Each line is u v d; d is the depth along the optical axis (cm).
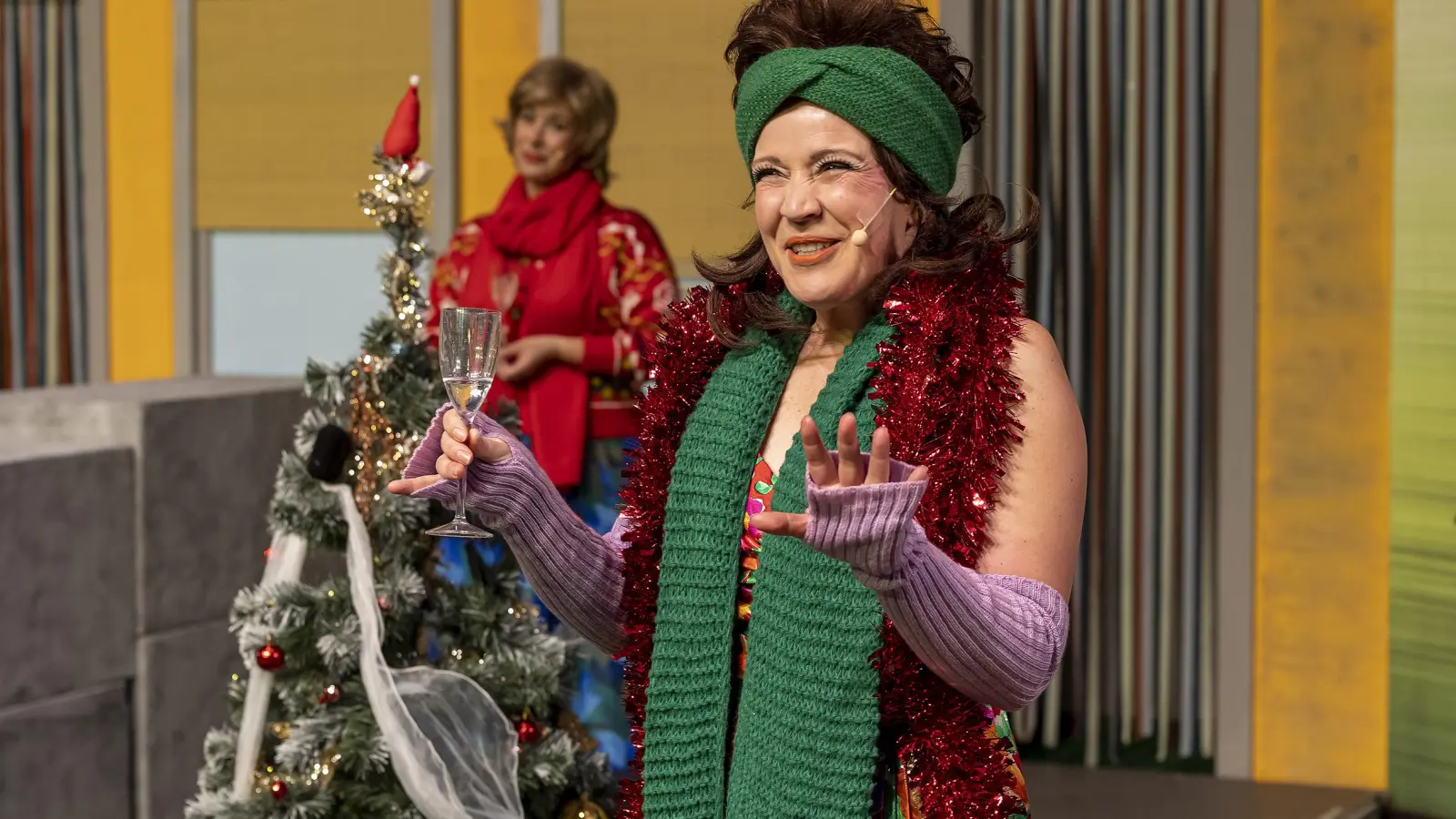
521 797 216
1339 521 358
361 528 211
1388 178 349
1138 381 372
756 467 138
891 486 107
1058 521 125
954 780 121
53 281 502
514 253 340
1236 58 358
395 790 209
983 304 129
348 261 476
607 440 332
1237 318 361
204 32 478
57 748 248
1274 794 354
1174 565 372
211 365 491
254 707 211
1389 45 348
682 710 134
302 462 218
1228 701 366
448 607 220
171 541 268
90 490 252
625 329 337
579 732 230
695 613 135
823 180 129
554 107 340
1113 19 369
